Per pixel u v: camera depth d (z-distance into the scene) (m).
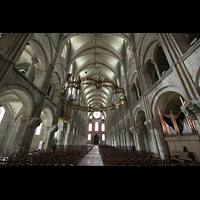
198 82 5.52
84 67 26.05
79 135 31.55
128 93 17.11
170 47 7.23
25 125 8.56
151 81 11.36
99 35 18.44
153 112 9.70
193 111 5.46
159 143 8.78
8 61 6.16
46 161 5.62
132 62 15.41
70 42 19.75
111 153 10.31
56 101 14.75
